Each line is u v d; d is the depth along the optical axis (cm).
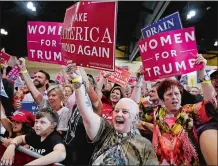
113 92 291
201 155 194
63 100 279
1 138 222
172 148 202
